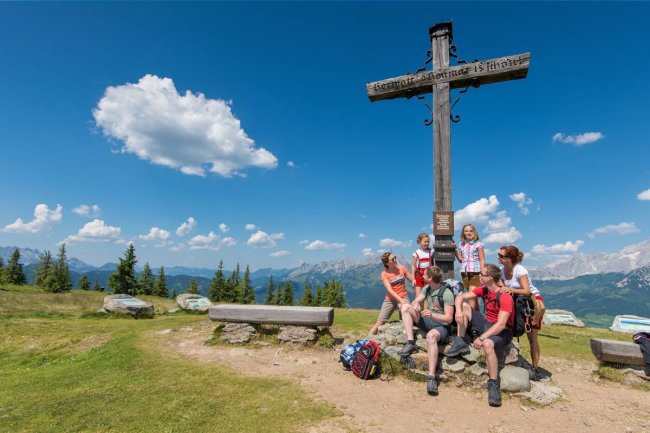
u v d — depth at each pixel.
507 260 6.83
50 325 14.47
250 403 5.83
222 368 7.77
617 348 7.07
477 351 6.70
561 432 4.93
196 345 9.90
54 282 48.09
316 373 7.34
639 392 6.50
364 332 11.18
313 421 5.17
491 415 5.41
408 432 4.86
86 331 13.12
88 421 5.34
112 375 7.69
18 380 8.20
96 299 29.28
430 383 6.17
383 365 7.04
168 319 15.55
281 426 5.02
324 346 9.17
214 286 73.75
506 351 6.56
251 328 9.81
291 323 9.48
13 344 12.05
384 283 8.48
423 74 9.80
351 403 5.80
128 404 5.92
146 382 6.98
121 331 12.60
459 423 5.15
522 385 6.03
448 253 8.88
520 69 8.98
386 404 5.76
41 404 6.16
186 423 5.17
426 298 7.59
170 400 6.01
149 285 71.88
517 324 6.29
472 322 6.99
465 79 9.44
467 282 8.20
